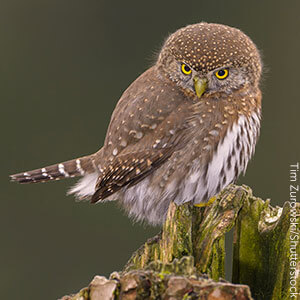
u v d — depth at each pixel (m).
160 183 10.03
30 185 15.10
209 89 9.93
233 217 7.81
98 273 14.45
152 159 10.02
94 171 11.29
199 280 6.17
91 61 16.47
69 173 11.53
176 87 10.20
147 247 7.98
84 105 16.34
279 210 8.16
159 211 10.30
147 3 16.36
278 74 15.78
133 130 10.17
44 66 16.53
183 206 7.90
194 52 9.70
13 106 16.28
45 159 15.95
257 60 10.30
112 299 6.32
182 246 7.67
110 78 16.42
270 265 7.83
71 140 16.08
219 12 16.23
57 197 15.05
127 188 10.30
